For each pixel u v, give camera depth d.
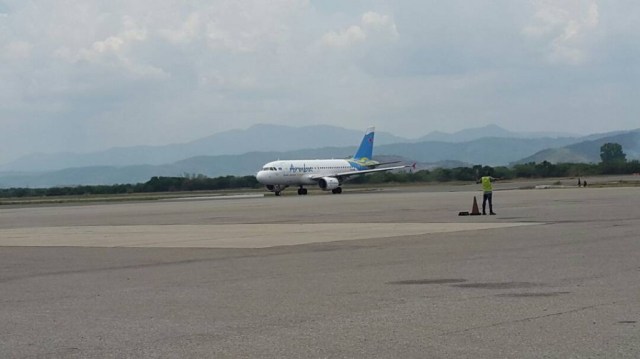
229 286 17.61
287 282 17.97
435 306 14.11
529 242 25.83
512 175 163.88
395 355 10.51
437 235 30.00
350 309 14.04
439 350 10.73
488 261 20.86
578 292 15.18
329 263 21.70
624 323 12.14
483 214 43.12
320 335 11.88
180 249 27.92
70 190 178.00
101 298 16.34
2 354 11.22
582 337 11.27
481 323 12.46
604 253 21.92
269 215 49.66
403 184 151.75
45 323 13.55
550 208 46.88
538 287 15.98
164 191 169.25
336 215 47.03
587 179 139.88
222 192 136.00
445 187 116.62
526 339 11.24
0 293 17.64
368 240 28.80
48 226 46.69
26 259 25.92
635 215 38.38
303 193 98.44
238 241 30.59
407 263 21.02
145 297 16.28
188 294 16.55
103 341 11.92
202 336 12.08
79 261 24.72
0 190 184.25
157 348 11.34
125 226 43.59
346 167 99.38
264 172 93.06
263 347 11.20
